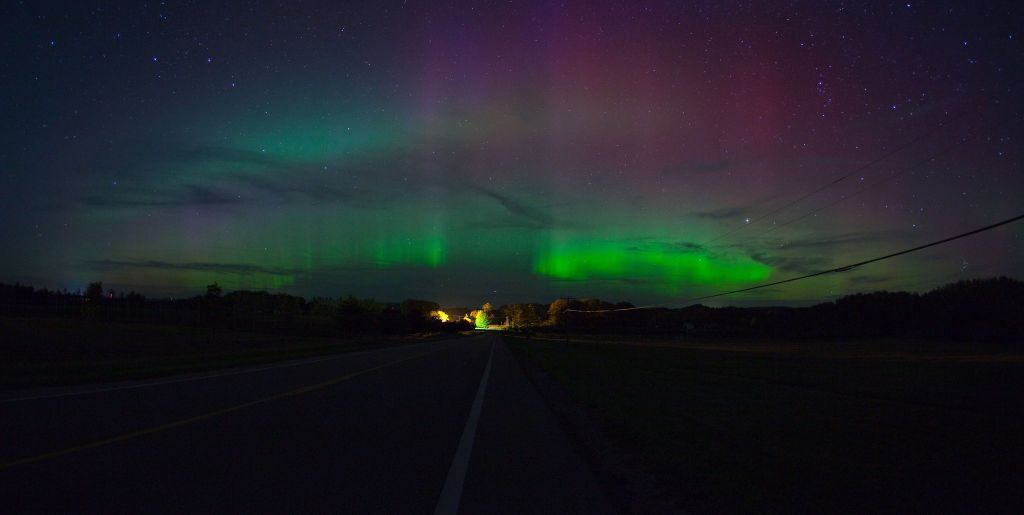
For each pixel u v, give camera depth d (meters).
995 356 45.12
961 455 8.69
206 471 6.93
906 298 80.06
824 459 8.35
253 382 18.45
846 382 23.58
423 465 7.61
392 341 72.06
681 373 27.58
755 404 15.44
